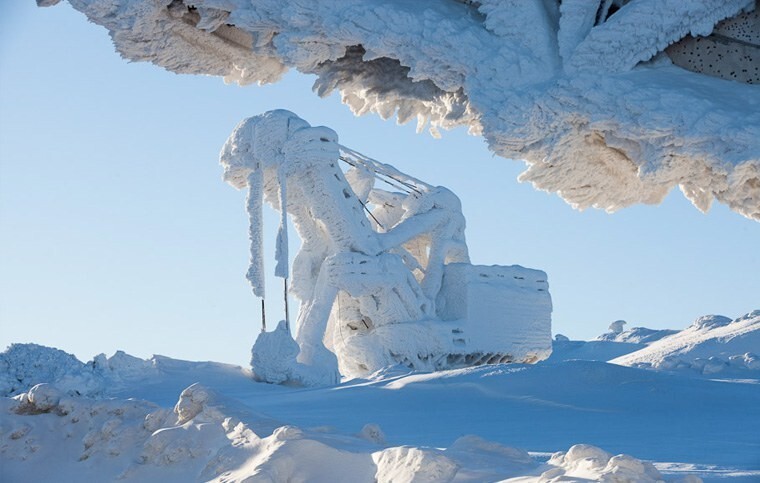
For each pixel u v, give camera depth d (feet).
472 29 59.57
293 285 81.20
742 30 56.90
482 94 58.59
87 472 28.22
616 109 56.03
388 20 60.03
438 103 68.64
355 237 79.92
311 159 77.56
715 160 53.67
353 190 84.23
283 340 75.15
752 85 56.18
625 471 18.02
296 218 81.56
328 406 55.88
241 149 77.00
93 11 65.10
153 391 69.46
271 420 26.53
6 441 30.50
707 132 53.52
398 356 82.43
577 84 56.54
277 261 75.10
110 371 73.20
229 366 79.00
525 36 58.70
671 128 54.29
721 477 22.45
